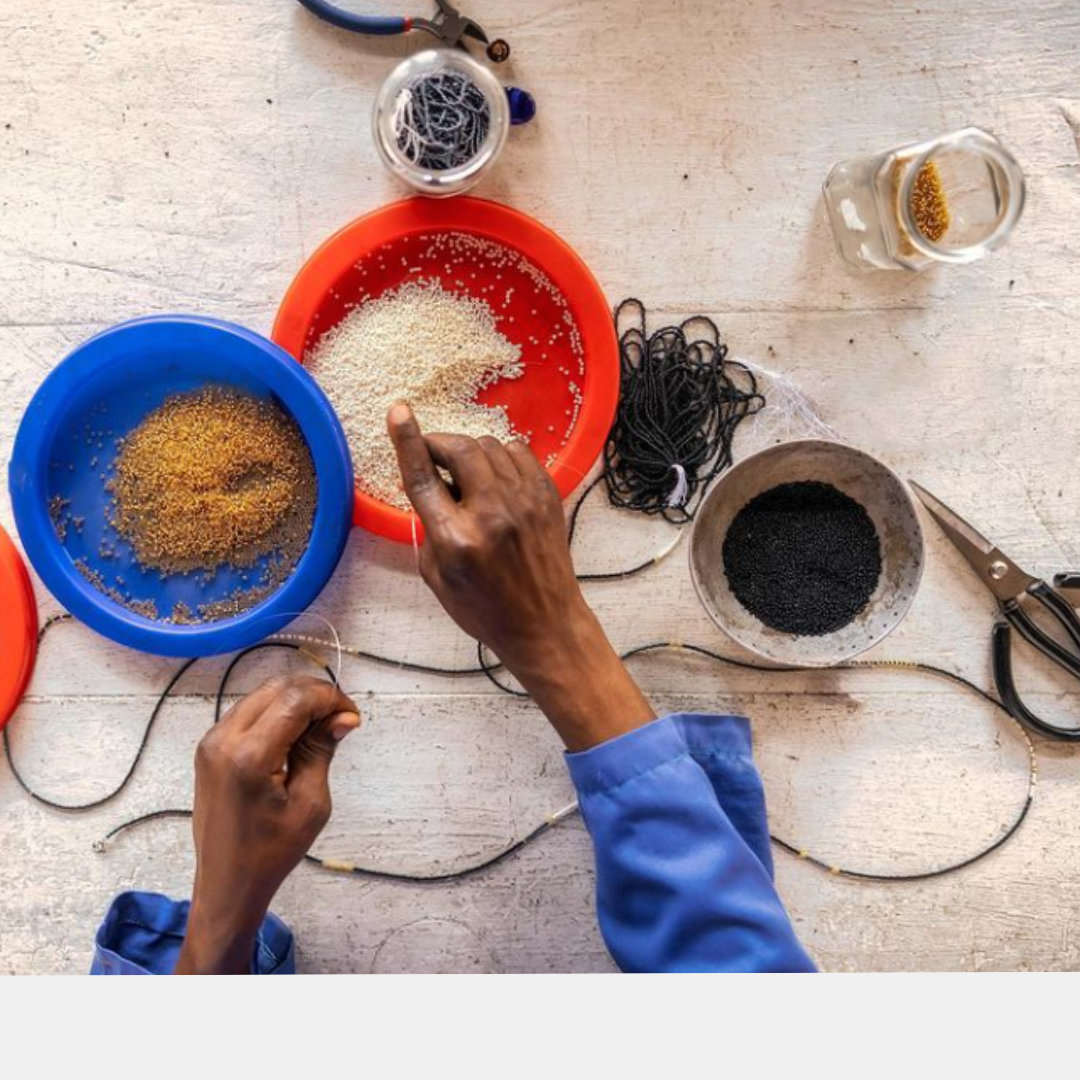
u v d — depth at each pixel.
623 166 1.17
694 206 1.18
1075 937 1.19
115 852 1.17
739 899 0.90
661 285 1.18
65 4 1.16
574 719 0.96
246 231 1.17
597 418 1.12
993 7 1.17
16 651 1.13
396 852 1.18
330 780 1.17
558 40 1.16
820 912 1.19
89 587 1.12
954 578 1.18
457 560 0.90
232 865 0.93
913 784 1.19
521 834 1.18
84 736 1.17
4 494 1.17
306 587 1.09
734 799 1.05
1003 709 1.19
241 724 0.92
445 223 1.11
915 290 1.18
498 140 1.07
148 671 1.17
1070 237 1.18
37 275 1.17
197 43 1.16
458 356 1.14
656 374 1.16
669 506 1.17
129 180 1.17
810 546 1.14
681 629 1.18
